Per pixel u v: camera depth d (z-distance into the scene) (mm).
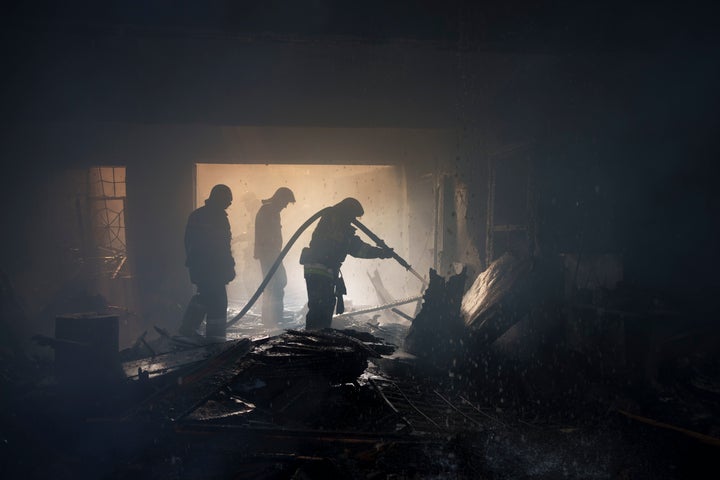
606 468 2893
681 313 4129
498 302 5391
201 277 6875
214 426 3225
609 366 4336
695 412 3590
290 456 2965
